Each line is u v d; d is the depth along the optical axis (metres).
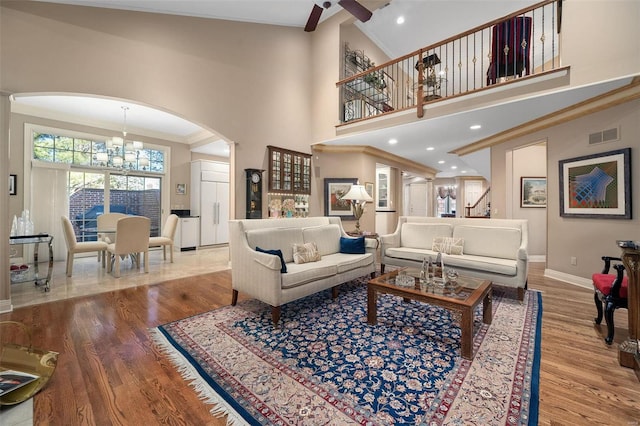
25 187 4.90
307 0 4.46
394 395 1.56
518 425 1.34
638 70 2.86
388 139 5.44
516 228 3.57
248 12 4.60
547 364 1.87
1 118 2.80
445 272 2.64
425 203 11.80
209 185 7.09
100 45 3.44
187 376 1.75
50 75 3.11
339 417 1.40
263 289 2.59
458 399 1.53
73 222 5.56
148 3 3.68
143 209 6.50
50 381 1.69
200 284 3.83
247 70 4.91
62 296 3.29
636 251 1.84
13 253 4.80
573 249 3.88
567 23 3.27
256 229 3.14
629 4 2.90
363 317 2.68
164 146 6.71
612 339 2.13
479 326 2.46
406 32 6.18
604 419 1.38
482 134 5.08
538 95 3.40
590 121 3.63
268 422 1.37
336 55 5.41
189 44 4.22
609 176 3.40
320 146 5.95
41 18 3.06
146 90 3.80
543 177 5.75
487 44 6.43
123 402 1.52
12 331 2.35
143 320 2.61
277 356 1.98
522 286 3.10
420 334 2.31
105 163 5.85
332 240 3.89
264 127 5.11
